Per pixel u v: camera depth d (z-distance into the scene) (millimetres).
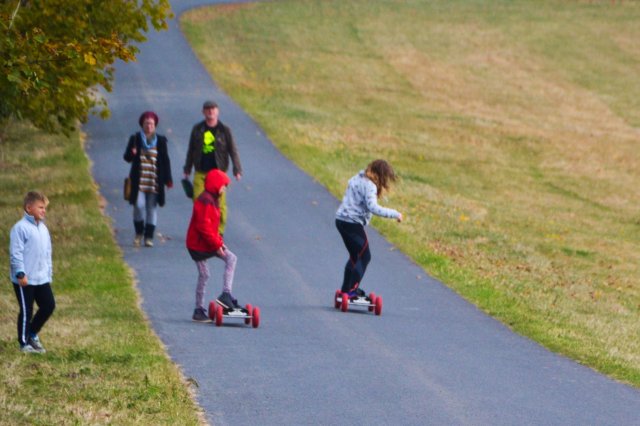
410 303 50375
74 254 55938
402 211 79312
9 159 90250
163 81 138375
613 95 169375
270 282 52469
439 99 153500
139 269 53531
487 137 129625
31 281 36000
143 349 37219
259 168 90312
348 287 47062
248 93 137750
